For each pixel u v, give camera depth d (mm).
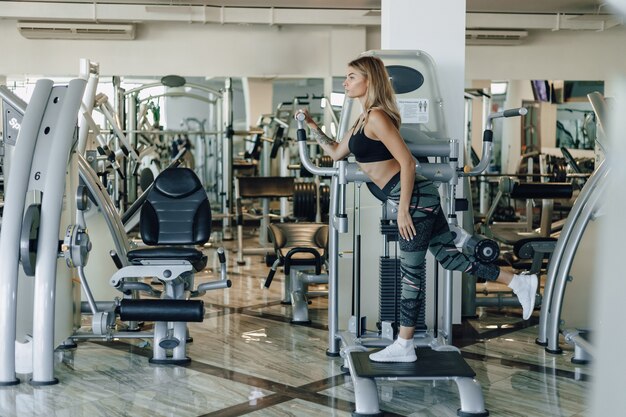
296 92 10930
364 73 3348
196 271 4418
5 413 3266
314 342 4770
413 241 3336
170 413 3291
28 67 10367
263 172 11172
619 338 678
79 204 3771
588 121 6992
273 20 10008
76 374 3951
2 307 3680
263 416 3256
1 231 3697
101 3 9641
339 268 4633
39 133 3854
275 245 5555
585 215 4418
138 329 5082
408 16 4781
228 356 4383
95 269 5020
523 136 11242
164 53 10625
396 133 3270
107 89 10594
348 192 4535
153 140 10719
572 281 4816
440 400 3520
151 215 4770
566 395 3609
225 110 10625
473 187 11156
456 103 4832
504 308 6070
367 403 3219
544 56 11203
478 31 10539
